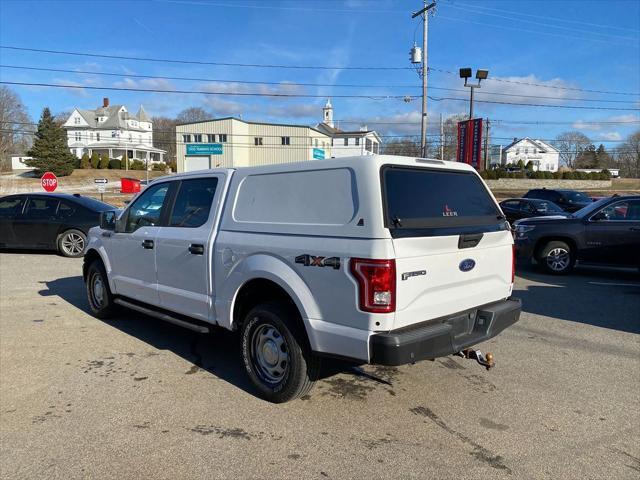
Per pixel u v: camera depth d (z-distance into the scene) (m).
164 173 72.12
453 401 3.98
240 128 53.84
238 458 3.13
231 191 4.36
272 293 4.09
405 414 3.75
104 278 6.12
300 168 3.78
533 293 8.10
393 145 71.62
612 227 9.27
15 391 4.13
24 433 3.44
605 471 3.02
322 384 4.29
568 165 106.19
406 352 3.21
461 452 3.22
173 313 5.05
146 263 5.25
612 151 95.38
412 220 3.41
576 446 3.31
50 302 7.26
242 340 4.13
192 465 3.05
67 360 4.87
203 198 4.68
